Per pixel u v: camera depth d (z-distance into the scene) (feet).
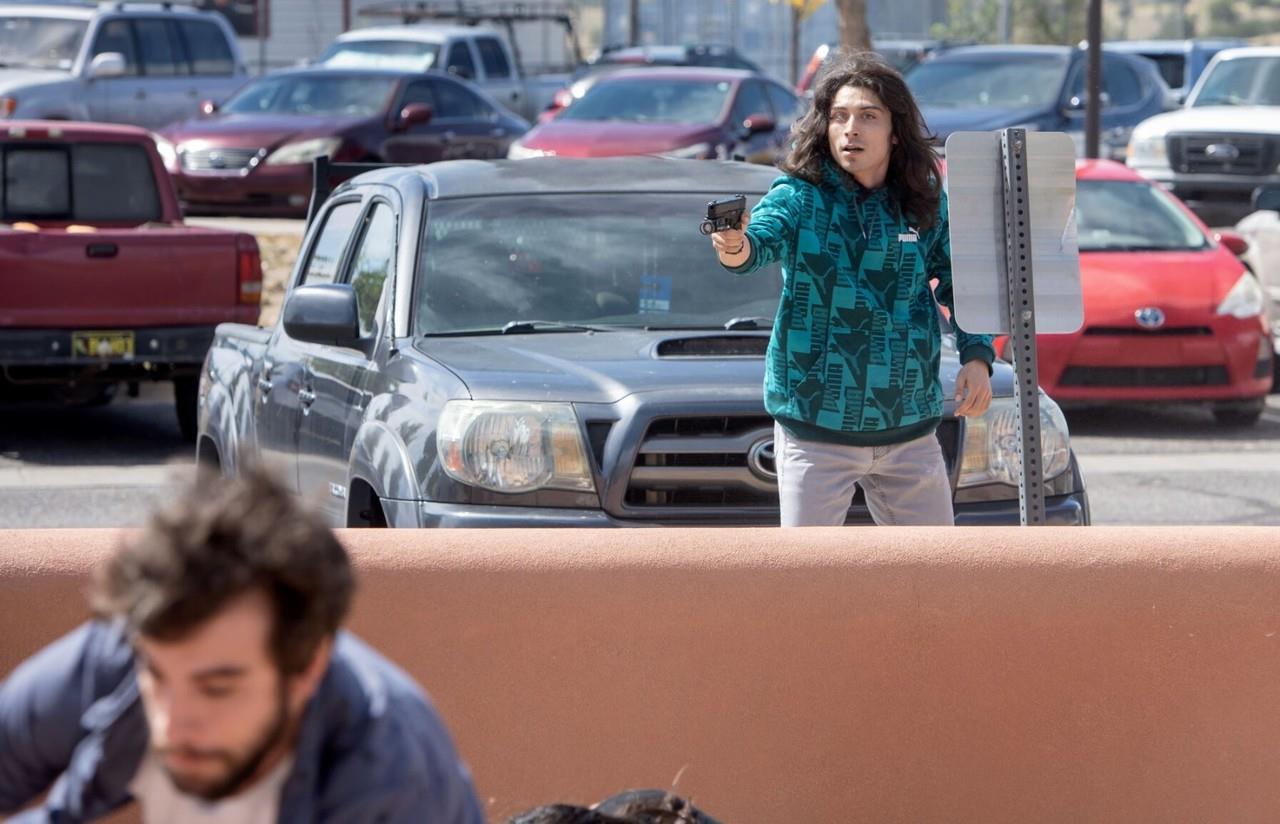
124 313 89.97
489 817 30.48
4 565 29.76
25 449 91.91
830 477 39.88
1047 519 44.78
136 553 15.14
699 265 51.01
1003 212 40.24
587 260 50.75
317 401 51.01
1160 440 93.81
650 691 30.63
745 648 30.73
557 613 30.48
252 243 92.99
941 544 31.32
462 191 52.34
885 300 39.83
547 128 155.53
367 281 52.65
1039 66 172.65
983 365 40.93
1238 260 107.96
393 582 30.25
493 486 42.27
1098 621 31.04
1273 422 100.17
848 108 38.91
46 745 17.92
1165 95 184.34
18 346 88.48
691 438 42.65
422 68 216.54
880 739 30.99
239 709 15.48
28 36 181.37
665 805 25.98
